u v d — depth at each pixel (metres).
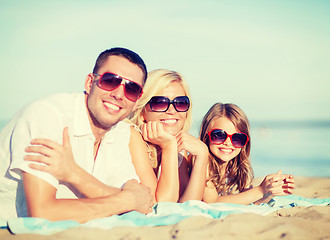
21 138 2.59
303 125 47.59
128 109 2.97
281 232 2.44
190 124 4.14
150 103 3.81
